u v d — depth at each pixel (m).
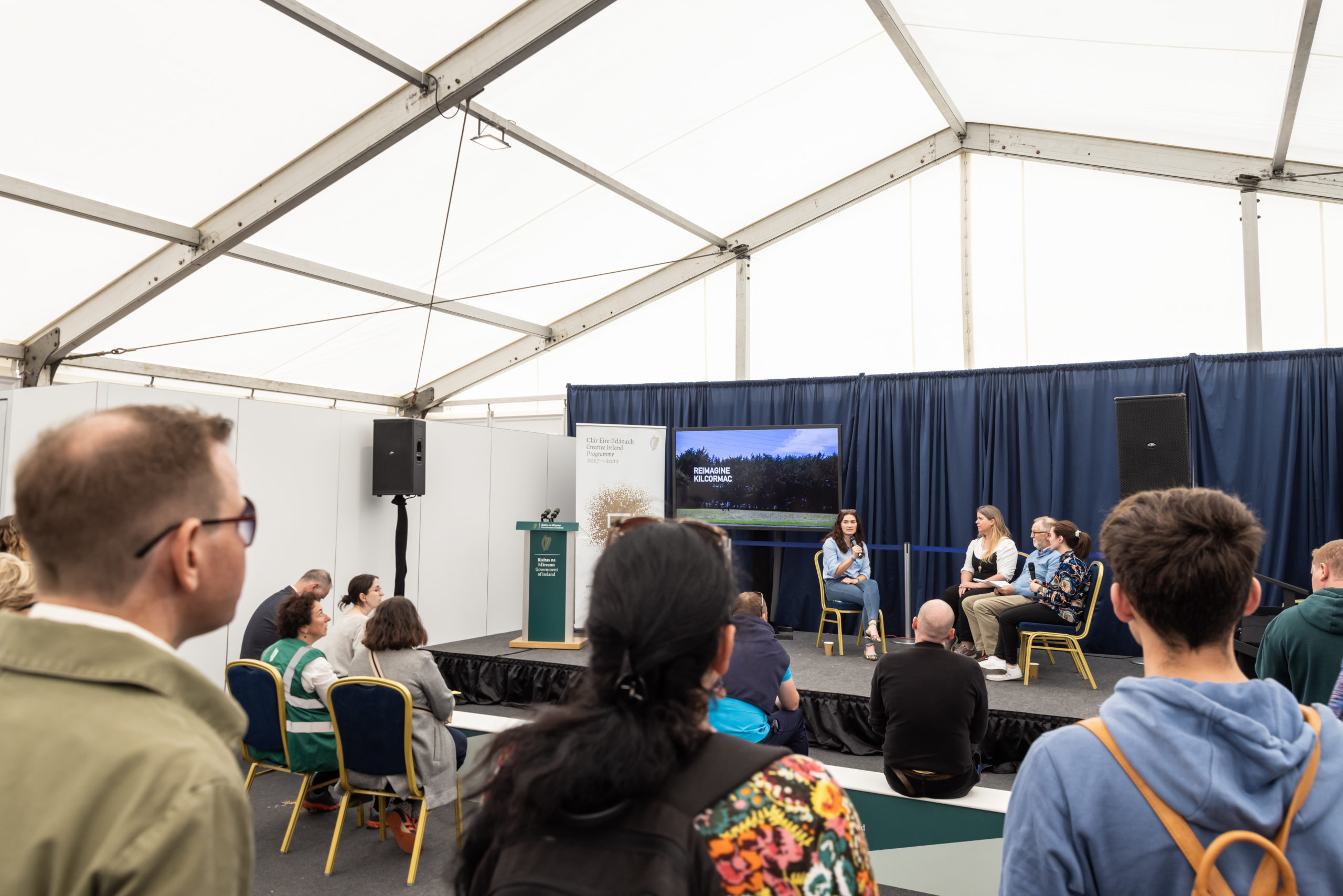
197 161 5.42
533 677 5.40
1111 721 0.86
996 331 7.05
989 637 5.00
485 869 0.72
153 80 4.70
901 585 6.92
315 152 5.61
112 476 0.67
